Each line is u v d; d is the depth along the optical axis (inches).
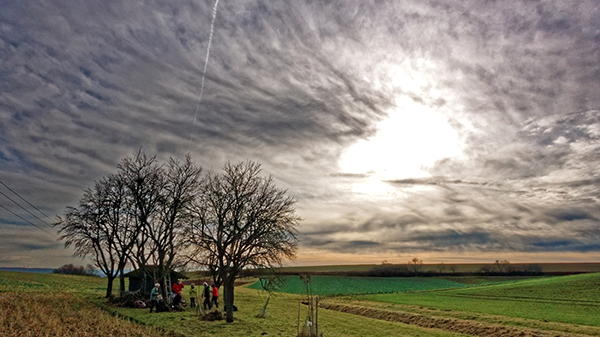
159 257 1649.9
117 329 954.7
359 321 1488.7
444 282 5019.7
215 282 1449.3
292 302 2276.1
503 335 1246.3
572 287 2751.0
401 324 1451.8
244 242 1323.8
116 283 3558.1
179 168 1855.3
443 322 1514.5
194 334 993.5
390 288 4256.9
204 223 1395.2
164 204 1708.9
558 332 1194.0
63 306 1353.3
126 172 1893.5
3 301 1311.5
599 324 1346.0
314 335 986.7
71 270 4756.4
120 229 1886.1
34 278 3262.8
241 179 1444.4
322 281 4931.1
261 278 1384.1
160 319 1224.8
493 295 2655.0
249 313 1539.1
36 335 823.1
